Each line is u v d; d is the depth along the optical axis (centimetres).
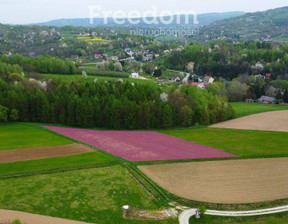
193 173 4584
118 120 8394
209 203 3612
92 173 4491
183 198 3734
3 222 3011
